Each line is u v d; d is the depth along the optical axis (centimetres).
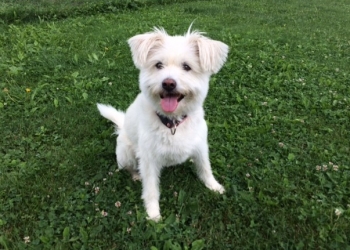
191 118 52
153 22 144
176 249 46
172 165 60
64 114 77
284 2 210
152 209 54
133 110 57
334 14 188
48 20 142
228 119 76
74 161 64
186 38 50
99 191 57
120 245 48
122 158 61
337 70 102
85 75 94
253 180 59
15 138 70
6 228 51
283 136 71
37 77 92
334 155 65
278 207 53
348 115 77
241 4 195
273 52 115
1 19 134
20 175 60
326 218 50
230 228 50
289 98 85
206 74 51
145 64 50
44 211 54
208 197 56
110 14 154
